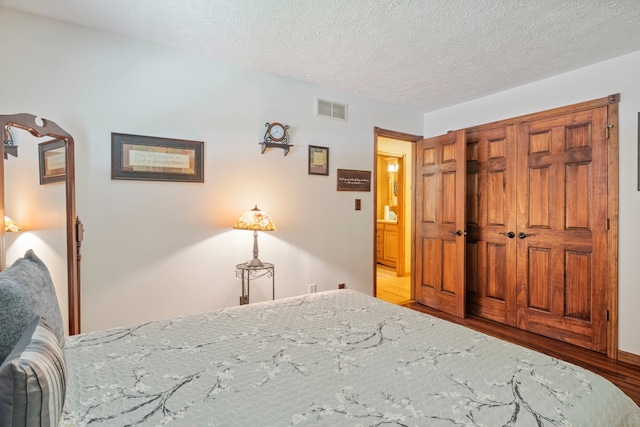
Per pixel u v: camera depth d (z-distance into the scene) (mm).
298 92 3115
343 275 3465
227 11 1990
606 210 2605
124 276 2363
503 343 1340
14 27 2020
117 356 1203
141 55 2393
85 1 1912
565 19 2025
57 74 2137
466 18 2025
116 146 2316
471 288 3602
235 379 1043
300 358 1191
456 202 3480
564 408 900
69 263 2047
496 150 3354
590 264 2697
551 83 2945
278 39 2322
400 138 3910
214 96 2686
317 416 855
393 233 6391
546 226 2963
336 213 3406
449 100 3613
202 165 2641
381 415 859
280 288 3066
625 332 2521
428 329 1478
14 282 1025
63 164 2045
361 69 2826
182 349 1267
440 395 953
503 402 919
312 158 3223
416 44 2369
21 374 632
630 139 2496
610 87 2592
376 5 1899
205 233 2672
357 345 1305
